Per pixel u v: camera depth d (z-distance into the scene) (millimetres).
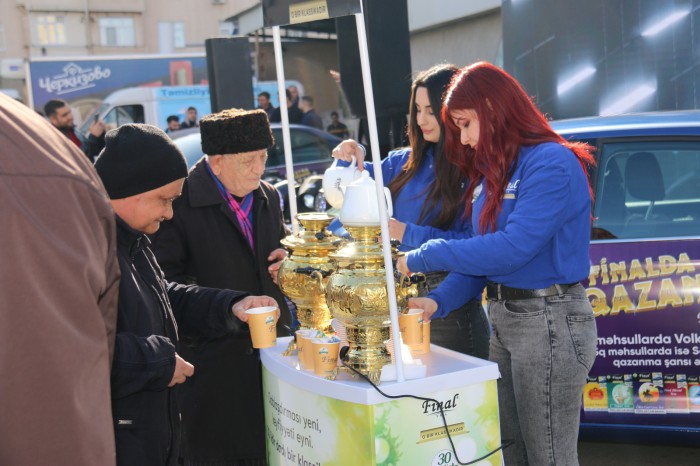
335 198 2492
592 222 3477
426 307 2377
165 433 2029
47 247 1353
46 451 1367
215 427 2717
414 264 2324
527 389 2371
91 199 1454
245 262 2762
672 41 6789
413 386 1864
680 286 3303
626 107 7062
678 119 3650
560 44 7273
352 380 1941
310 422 2041
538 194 2240
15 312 1324
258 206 2811
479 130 2357
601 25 7051
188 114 13727
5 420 1339
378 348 1990
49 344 1348
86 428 1396
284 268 2271
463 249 2254
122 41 31828
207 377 2705
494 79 2332
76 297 1382
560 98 7359
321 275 2166
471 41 13117
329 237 2309
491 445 1990
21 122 1429
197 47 32250
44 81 13734
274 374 2236
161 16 32000
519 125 2330
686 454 3783
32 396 1347
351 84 5539
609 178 3533
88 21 31219
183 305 2430
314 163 10023
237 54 8172
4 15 30672
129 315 1959
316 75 14297
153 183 2025
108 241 1543
